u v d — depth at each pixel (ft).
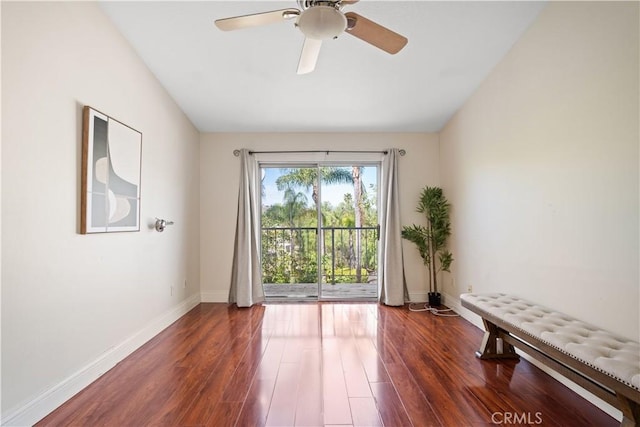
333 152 14.06
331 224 14.85
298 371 7.46
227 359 8.12
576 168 6.63
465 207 11.59
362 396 6.40
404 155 14.15
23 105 5.50
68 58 6.52
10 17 5.28
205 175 14.01
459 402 6.18
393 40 6.20
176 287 11.54
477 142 10.71
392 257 13.57
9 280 5.24
